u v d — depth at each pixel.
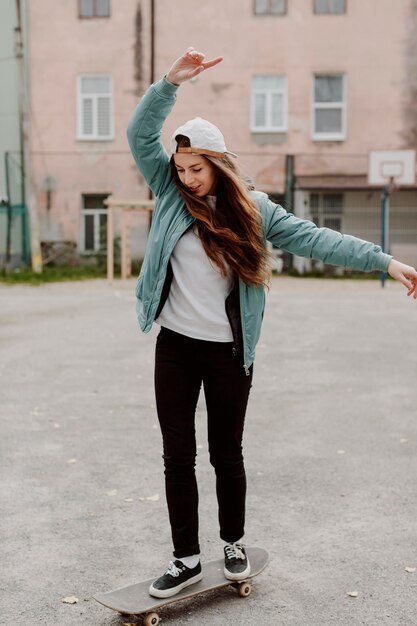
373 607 3.22
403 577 3.50
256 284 3.14
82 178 27.81
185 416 3.22
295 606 3.24
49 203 27.91
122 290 20.91
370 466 5.16
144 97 3.16
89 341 11.32
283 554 3.76
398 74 27.22
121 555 3.75
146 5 27.11
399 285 23.14
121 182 27.75
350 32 27.16
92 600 3.30
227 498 3.30
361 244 3.21
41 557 3.73
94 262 27.97
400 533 4.01
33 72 27.52
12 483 4.82
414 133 27.31
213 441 3.28
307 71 27.27
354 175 27.56
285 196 27.61
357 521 4.18
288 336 11.73
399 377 8.34
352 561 3.68
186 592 3.19
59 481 4.86
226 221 3.12
